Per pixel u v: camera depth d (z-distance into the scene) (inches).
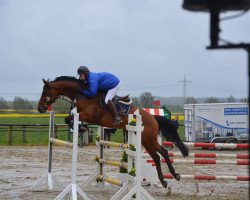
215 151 856.3
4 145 880.9
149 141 358.6
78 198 347.6
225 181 464.8
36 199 335.6
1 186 400.2
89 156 698.2
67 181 435.5
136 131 306.3
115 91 358.3
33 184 411.8
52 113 385.4
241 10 110.8
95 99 360.2
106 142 371.9
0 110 2447.1
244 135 903.1
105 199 346.3
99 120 361.7
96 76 355.3
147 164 412.2
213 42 110.8
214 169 563.2
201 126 910.4
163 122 372.2
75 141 314.5
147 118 358.9
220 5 108.7
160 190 394.9
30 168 537.3
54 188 390.6
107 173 512.4
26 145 887.1
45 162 604.1
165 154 363.9
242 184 441.1
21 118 2107.5
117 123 356.2
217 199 345.4
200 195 366.0
